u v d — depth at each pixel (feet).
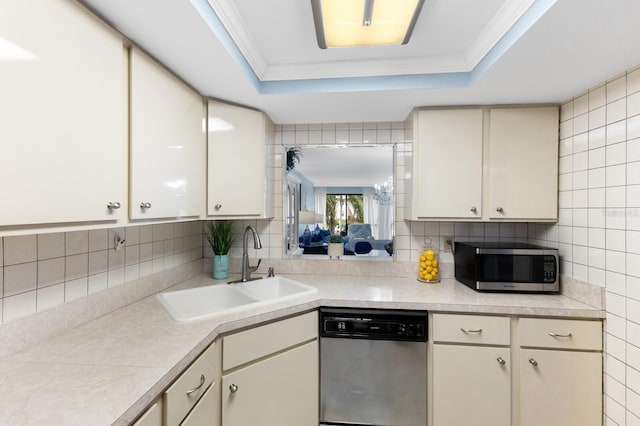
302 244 7.29
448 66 4.92
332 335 5.24
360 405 5.24
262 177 6.06
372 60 4.99
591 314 4.73
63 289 3.75
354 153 7.20
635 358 4.19
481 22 3.93
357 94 5.29
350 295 5.49
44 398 2.42
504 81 4.75
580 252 5.20
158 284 5.55
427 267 6.48
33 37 2.43
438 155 5.93
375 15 3.37
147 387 2.59
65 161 2.71
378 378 5.21
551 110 5.73
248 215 5.87
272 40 4.40
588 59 4.07
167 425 2.86
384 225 7.13
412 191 6.08
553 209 5.72
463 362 5.02
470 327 5.01
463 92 5.20
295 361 4.93
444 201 5.91
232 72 4.41
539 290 5.57
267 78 5.23
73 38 2.77
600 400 4.73
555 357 4.84
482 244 6.17
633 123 4.24
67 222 2.79
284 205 7.31
